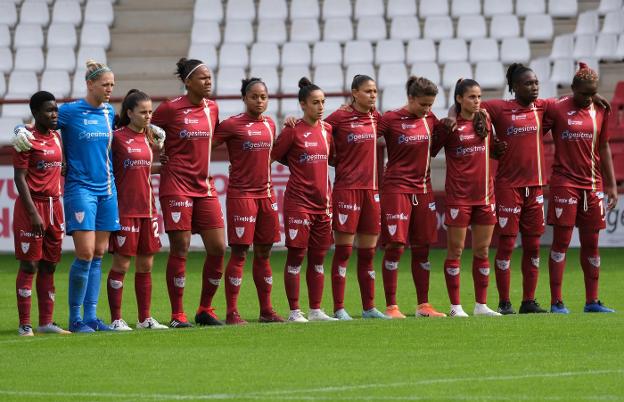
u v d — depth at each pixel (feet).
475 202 136.77
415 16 307.17
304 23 303.68
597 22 293.43
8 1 314.55
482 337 117.29
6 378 97.55
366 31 301.63
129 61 301.84
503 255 139.44
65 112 126.00
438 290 169.17
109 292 129.39
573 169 139.54
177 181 130.41
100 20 309.83
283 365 102.47
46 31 312.71
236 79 289.74
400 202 136.26
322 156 134.31
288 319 135.64
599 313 137.49
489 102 138.72
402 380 94.99
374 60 295.48
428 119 137.39
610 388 91.30
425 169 137.18
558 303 140.87
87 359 106.52
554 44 289.94
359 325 126.31
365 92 134.82
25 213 122.93
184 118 130.52
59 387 93.66
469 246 238.68
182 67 131.54
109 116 127.85
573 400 86.94
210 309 133.28
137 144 129.08
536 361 103.50
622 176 242.37
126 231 128.36
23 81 293.84
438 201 237.86
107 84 126.11
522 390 90.63
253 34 304.09
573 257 219.20
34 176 123.95
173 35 307.78
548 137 241.55
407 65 293.84
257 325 127.85
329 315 142.51
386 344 113.60
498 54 294.25
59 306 153.48
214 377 97.09
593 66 281.13
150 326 129.90
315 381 94.89
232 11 309.63
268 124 133.39
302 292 169.17
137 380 96.17
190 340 117.39
